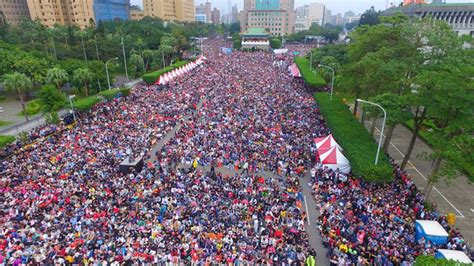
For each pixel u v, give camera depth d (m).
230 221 30.08
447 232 27.91
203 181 37.09
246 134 50.69
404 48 43.28
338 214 30.98
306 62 109.25
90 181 36.34
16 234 27.50
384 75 41.50
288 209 32.19
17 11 183.12
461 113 31.66
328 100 63.41
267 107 65.19
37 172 38.34
